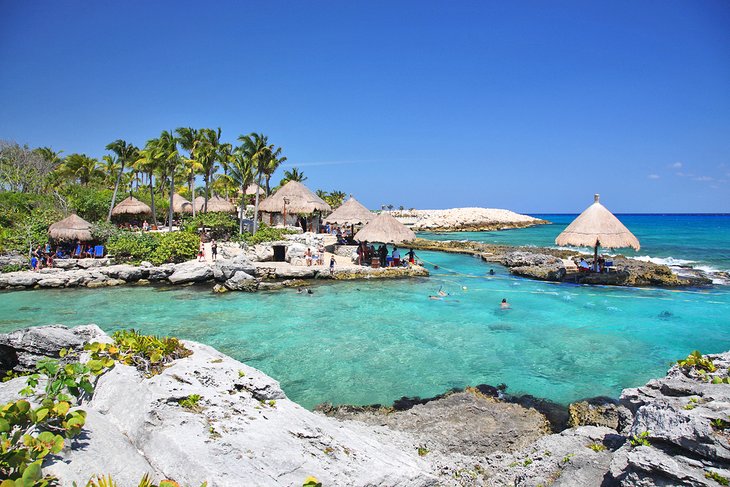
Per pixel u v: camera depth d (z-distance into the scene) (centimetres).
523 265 2981
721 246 4494
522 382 1102
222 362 646
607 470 583
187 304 1927
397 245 4466
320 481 436
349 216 3406
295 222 4403
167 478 408
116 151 4041
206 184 4234
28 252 2705
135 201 4062
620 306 1894
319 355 1289
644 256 3678
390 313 1777
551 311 1809
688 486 457
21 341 743
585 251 4084
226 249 2886
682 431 512
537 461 652
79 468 385
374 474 488
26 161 4591
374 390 1060
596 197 2577
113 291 2198
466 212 9088
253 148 3741
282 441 492
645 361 1242
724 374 686
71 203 3916
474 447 772
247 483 396
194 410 505
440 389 1066
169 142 4056
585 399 1001
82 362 618
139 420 476
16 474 352
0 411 399
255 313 1770
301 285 2355
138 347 620
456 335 1480
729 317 1708
